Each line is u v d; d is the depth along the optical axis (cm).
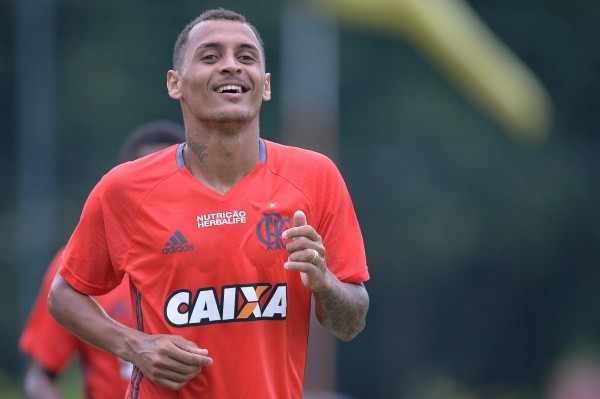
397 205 12050
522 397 12912
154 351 1631
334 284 1664
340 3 6981
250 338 1667
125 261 1703
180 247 1666
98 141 12250
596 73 13275
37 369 2509
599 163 12988
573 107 13300
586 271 13212
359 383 12788
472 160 12444
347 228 1759
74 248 1745
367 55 12769
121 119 12369
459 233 12375
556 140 12962
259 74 1694
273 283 1675
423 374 12619
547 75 13238
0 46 12288
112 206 1703
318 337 8725
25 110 10612
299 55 10212
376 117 12675
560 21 13262
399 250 12325
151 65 12594
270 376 1683
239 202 1684
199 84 1673
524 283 13062
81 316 1744
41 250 9350
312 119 10100
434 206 12181
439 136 12544
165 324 1666
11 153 11881
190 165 1709
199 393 1667
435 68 12756
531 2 13238
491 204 12581
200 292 1664
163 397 1689
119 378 2400
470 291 12925
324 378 8712
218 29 1691
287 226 1689
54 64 12038
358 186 11950
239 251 1669
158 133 2431
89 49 12519
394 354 12812
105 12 12606
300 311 1709
